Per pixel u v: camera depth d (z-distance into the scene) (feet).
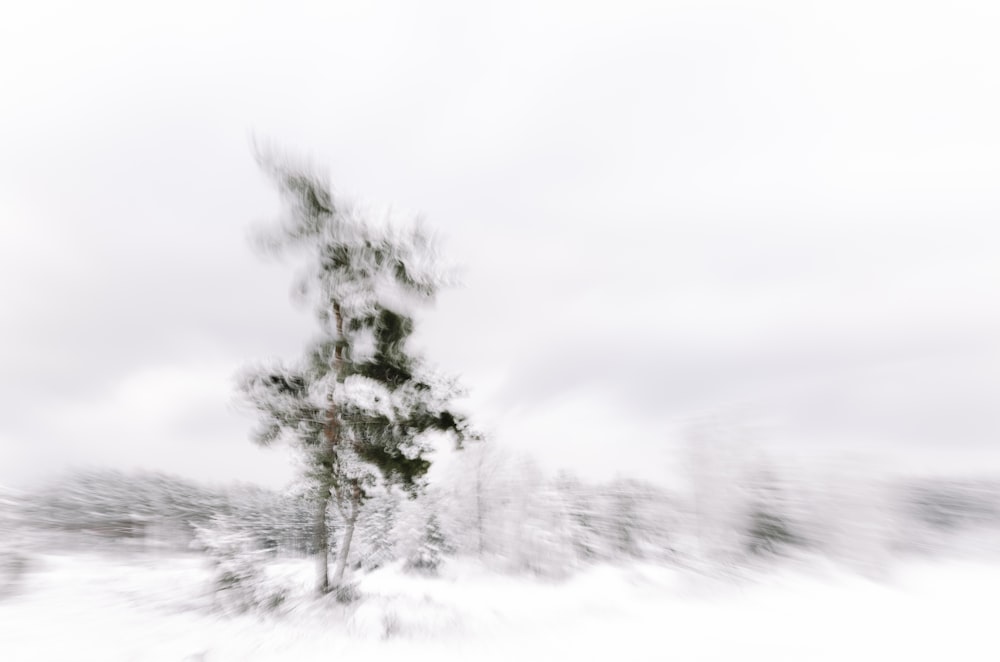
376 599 45.29
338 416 43.24
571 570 82.89
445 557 91.97
